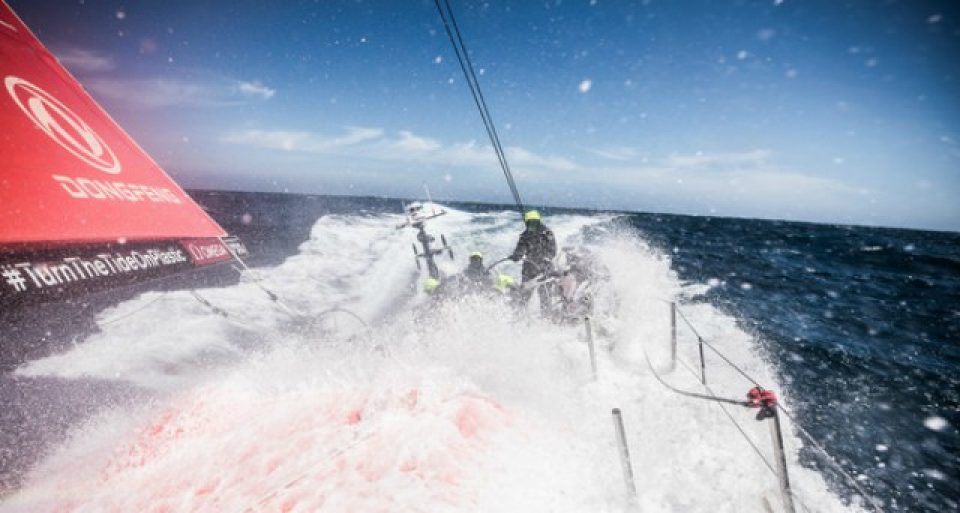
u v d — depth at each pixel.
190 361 5.08
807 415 5.59
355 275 11.94
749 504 2.77
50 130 2.29
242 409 3.16
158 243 2.65
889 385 6.78
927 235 74.50
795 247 30.36
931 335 9.98
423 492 1.97
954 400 6.39
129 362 4.74
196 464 2.42
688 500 2.75
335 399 3.02
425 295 7.19
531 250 6.61
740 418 3.75
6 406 3.55
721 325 8.35
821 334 9.31
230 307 7.55
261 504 1.92
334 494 1.94
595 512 2.46
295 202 73.12
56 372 4.22
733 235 39.56
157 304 7.09
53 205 2.07
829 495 3.04
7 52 2.31
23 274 1.81
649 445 3.31
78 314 5.62
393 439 2.36
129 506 2.18
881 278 18.59
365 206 55.38
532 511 2.17
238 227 29.33
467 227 22.06
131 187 2.68
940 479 4.50
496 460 2.46
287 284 10.33
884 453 4.91
